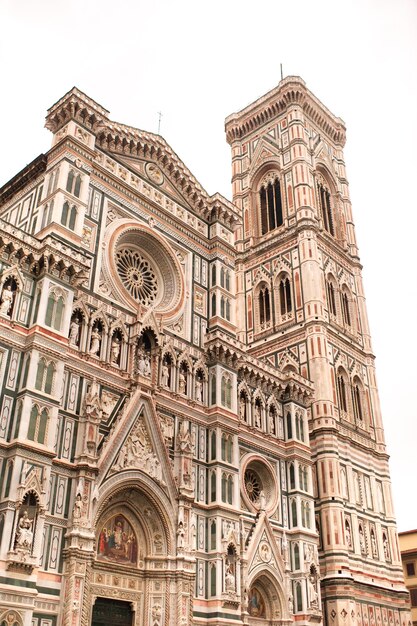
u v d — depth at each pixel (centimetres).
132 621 4253
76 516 3925
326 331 7419
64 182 4953
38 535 3662
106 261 5059
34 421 3925
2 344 4053
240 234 8912
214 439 5141
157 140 6047
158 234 5675
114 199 5428
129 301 5084
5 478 3719
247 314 8231
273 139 9312
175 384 5103
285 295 7931
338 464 6581
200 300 5853
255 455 5534
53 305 4353
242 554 4938
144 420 4666
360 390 7669
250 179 9288
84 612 3762
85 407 4312
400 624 6425
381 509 7031
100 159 5466
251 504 5288
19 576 3503
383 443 7488
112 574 4228
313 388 6656
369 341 8144
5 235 4297
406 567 9425
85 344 4541
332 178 9319
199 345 5597
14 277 4294
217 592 4562
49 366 4156
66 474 4056
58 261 4456
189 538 4572
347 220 9088
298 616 5156
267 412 5891
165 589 4344
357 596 6031
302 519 5584
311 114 9544
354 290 8488
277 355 7550
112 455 4309
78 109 5334
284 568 5266
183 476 4731
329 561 6041
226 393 5428
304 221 8150
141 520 4522
